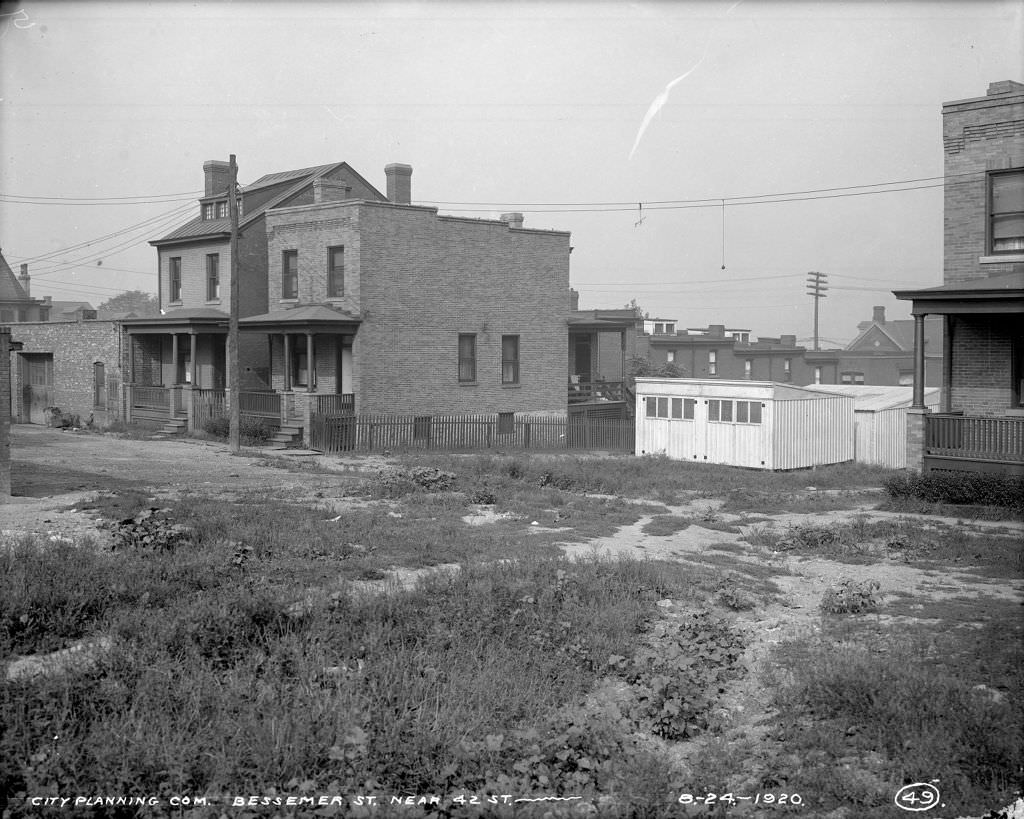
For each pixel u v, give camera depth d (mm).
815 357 73812
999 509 19625
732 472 29297
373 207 34438
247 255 38750
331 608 10133
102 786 6328
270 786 6555
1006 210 21547
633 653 9945
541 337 39906
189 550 12734
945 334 21938
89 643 8633
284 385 35875
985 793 6598
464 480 24078
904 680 8398
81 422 41812
